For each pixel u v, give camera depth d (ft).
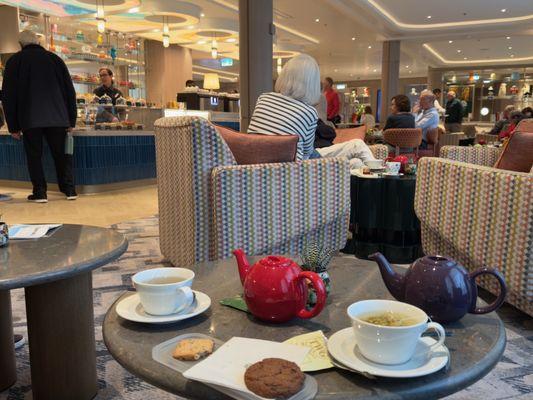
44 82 16.31
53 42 26.76
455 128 36.29
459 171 7.20
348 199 8.46
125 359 2.61
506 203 6.20
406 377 2.29
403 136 18.30
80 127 20.66
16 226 5.19
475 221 6.83
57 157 17.47
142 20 30.45
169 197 8.51
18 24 25.29
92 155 19.58
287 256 4.53
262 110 8.54
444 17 33.94
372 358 2.43
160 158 8.90
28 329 4.64
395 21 35.63
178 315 3.07
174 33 34.88
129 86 30.89
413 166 10.53
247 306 3.16
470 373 2.43
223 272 4.10
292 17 32.53
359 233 10.69
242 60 21.49
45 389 4.63
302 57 8.61
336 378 2.37
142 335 2.89
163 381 2.40
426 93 22.07
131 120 24.32
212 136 7.20
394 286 3.28
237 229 7.22
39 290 4.51
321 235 8.48
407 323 2.54
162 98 39.83
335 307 3.35
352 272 4.12
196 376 2.31
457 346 2.72
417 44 42.37
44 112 16.42
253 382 2.21
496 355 2.65
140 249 10.63
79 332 4.69
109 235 4.85
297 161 7.84
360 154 12.09
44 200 17.20
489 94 53.72
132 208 16.15
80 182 19.48
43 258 4.05
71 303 4.62
